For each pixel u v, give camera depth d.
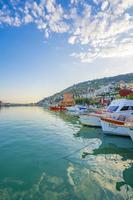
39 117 35.78
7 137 14.96
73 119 31.50
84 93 104.69
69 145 12.39
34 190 6.17
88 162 8.94
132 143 13.09
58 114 45.38
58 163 8.73
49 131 18.20
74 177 7.17
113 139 14.40
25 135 15.91
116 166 8.42
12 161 9.00
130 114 15.28
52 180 6.89
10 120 29.39
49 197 5.76
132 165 8.57
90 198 5.71
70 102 71.88
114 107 16.72
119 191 6.13
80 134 16.55
